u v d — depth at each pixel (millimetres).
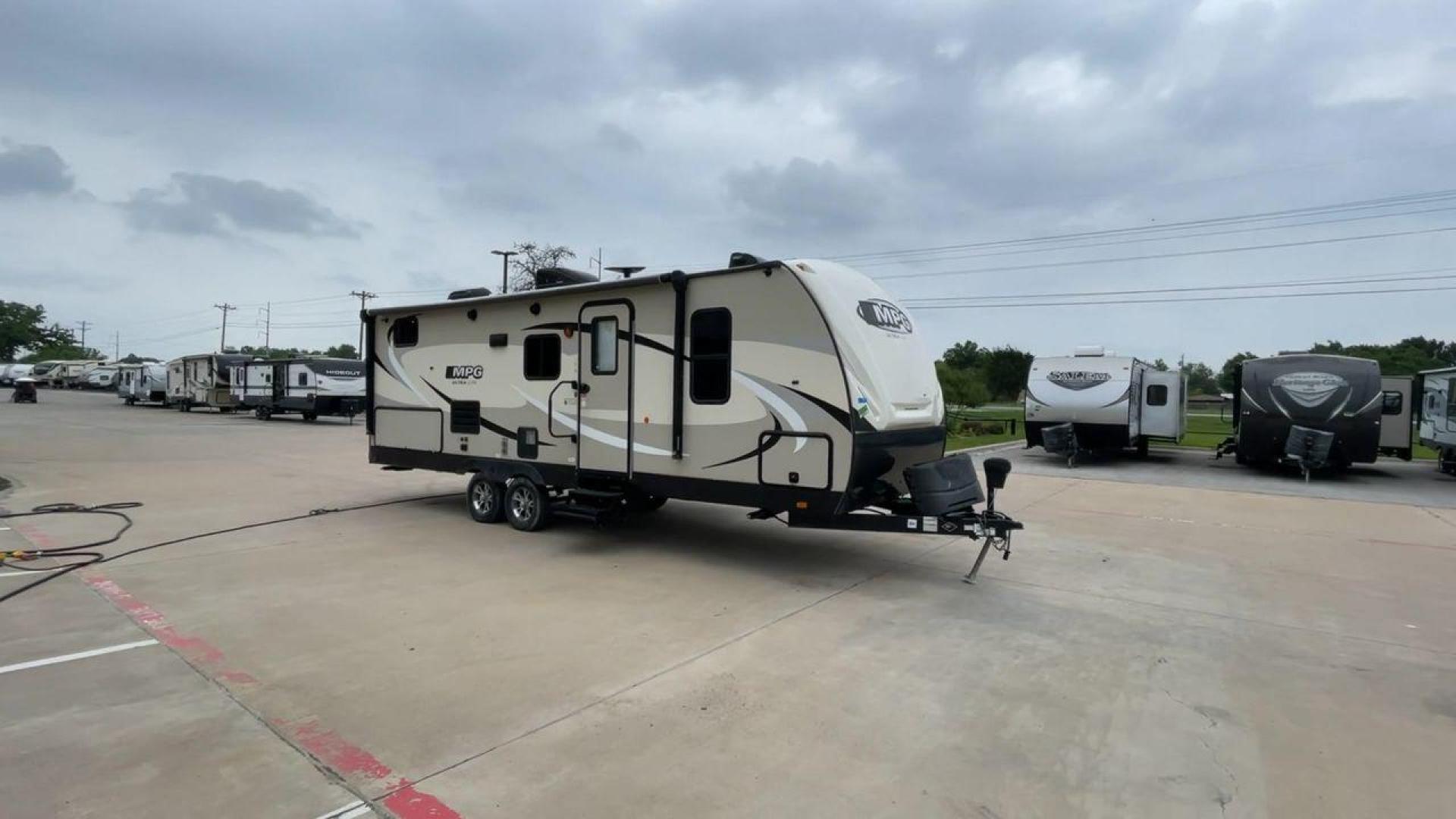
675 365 7152
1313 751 3662
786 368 6492
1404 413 17250
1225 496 12336
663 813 3039
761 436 6660
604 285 7625
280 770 3311
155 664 4492
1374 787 3334
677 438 7180
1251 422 15000
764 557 7488
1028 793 3240
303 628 5184
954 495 6512
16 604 5621
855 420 6168
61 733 3615
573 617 5523
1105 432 16750
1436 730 3918
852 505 6391
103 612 5469
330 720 3795
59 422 26391
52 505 9961
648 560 7297
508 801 3105
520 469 8523
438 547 7773
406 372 9891
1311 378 14555
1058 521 9891
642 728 3770
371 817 2984
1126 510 10859
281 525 8852
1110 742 3715
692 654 4809
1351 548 8336
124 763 3348
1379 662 4883
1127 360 16484
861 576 6859
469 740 3613
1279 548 8312
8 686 4148
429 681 4309
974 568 6762
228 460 15648
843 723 3861
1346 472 16078
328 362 28547
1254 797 3238
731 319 6836
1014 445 21906
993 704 4145
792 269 6453
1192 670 4699
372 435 10383
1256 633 5430
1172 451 21344
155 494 11109
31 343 95562
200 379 33531
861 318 6648
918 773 3389
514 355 8586
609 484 7973
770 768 3402
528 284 30875
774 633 5230
